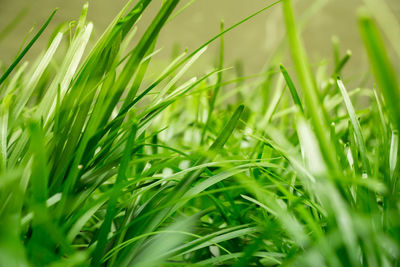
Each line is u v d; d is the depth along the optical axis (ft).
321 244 0.99
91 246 1.11
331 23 6.33
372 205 1.07
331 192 0.98
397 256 1.04
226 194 1.23
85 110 1.14
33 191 0.99
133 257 1.10
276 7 7.23
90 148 1.16
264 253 1.12
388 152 1.19
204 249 1.21
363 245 1.02
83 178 1.16
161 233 1.13
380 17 1.02
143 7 1.14
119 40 1.17
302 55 0.93
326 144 0.97
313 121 0.97
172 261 1.17
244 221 1.22
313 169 0.98
